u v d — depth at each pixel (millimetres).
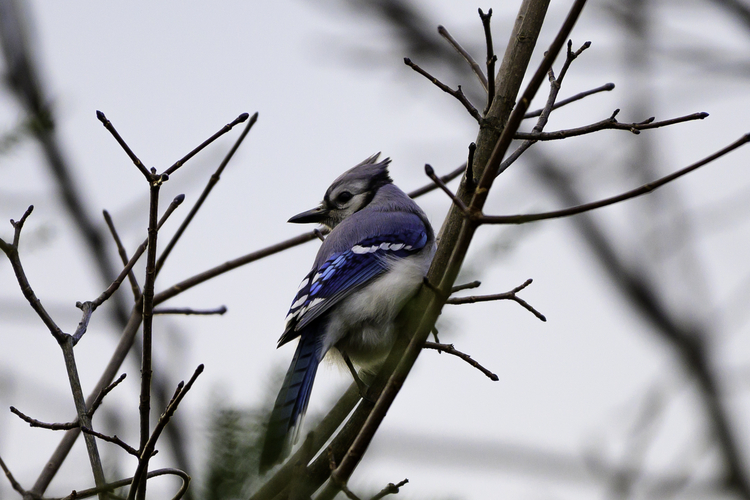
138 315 8688
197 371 5559
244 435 4270
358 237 9703
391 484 5215
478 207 6078
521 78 8164
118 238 8859
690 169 6051
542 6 8305
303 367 8812
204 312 8805
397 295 9195
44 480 7191
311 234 9922
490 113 8039
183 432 9133
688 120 7422
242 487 4145
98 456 5672
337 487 5938
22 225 6613
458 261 6184
